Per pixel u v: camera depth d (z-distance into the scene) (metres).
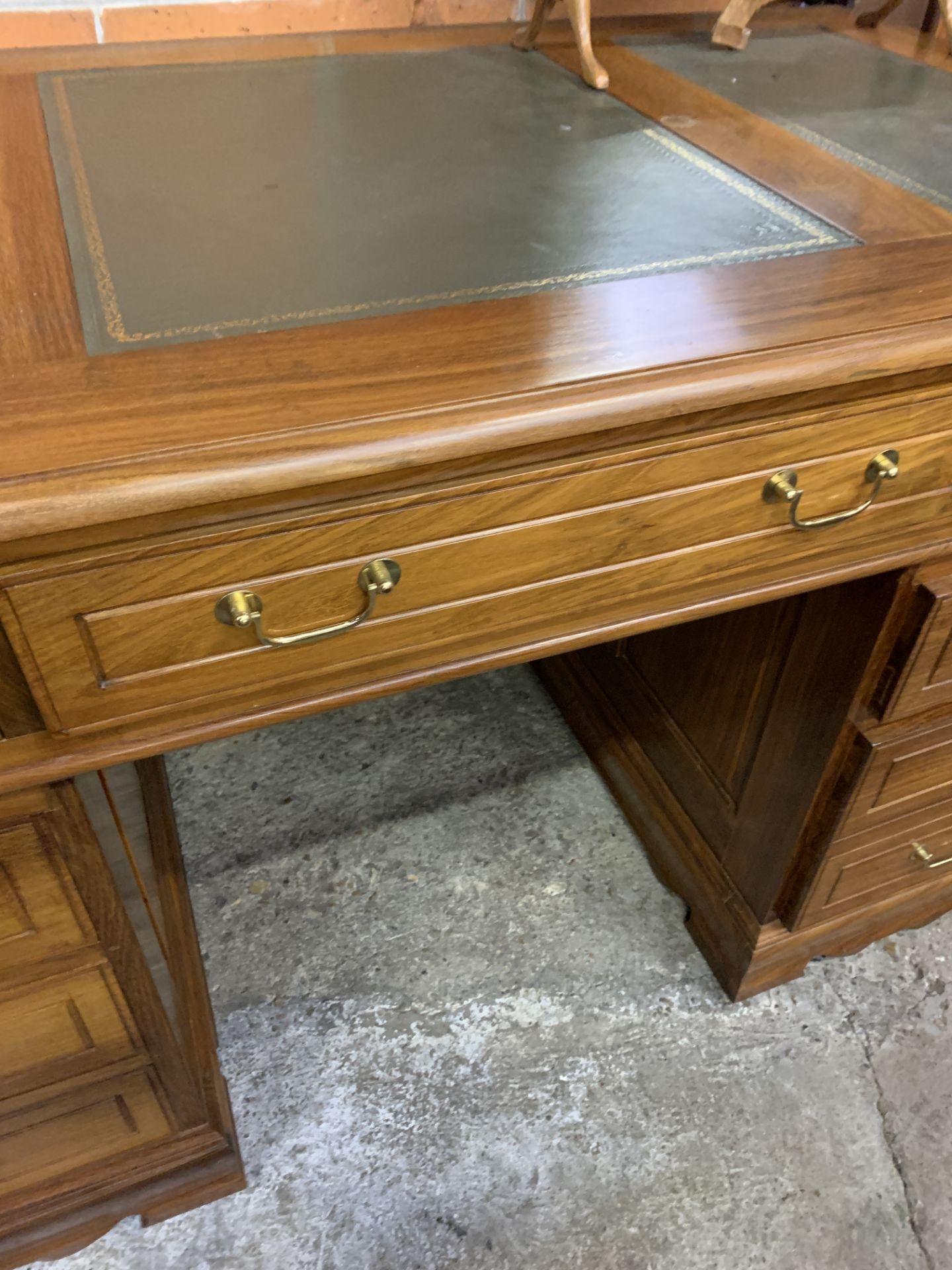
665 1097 1.07
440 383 0.52
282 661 0.57
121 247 0.65
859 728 0.90
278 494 0.49
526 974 1.18
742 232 0.70
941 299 0.63
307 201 0.72
